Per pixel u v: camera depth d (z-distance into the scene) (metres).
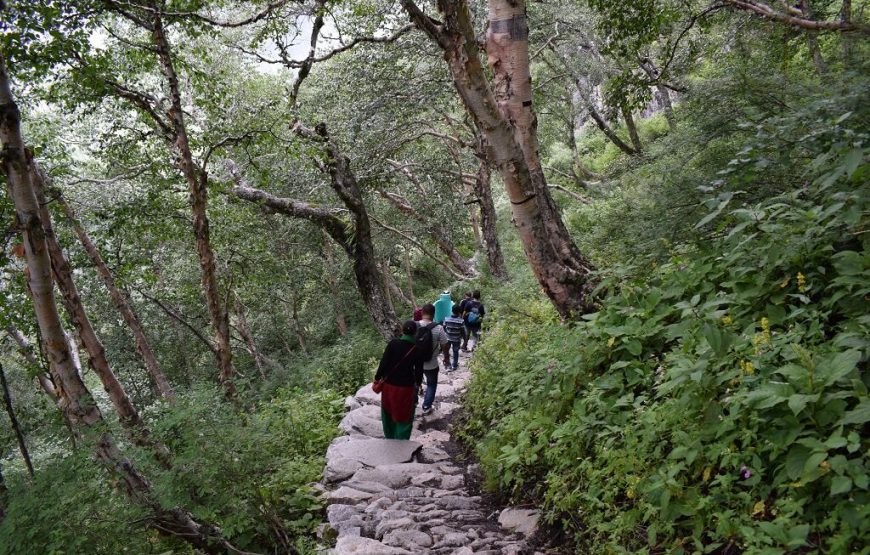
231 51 14.01
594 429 4.27
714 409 3.16
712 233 4.96
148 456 4.76
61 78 8.14
